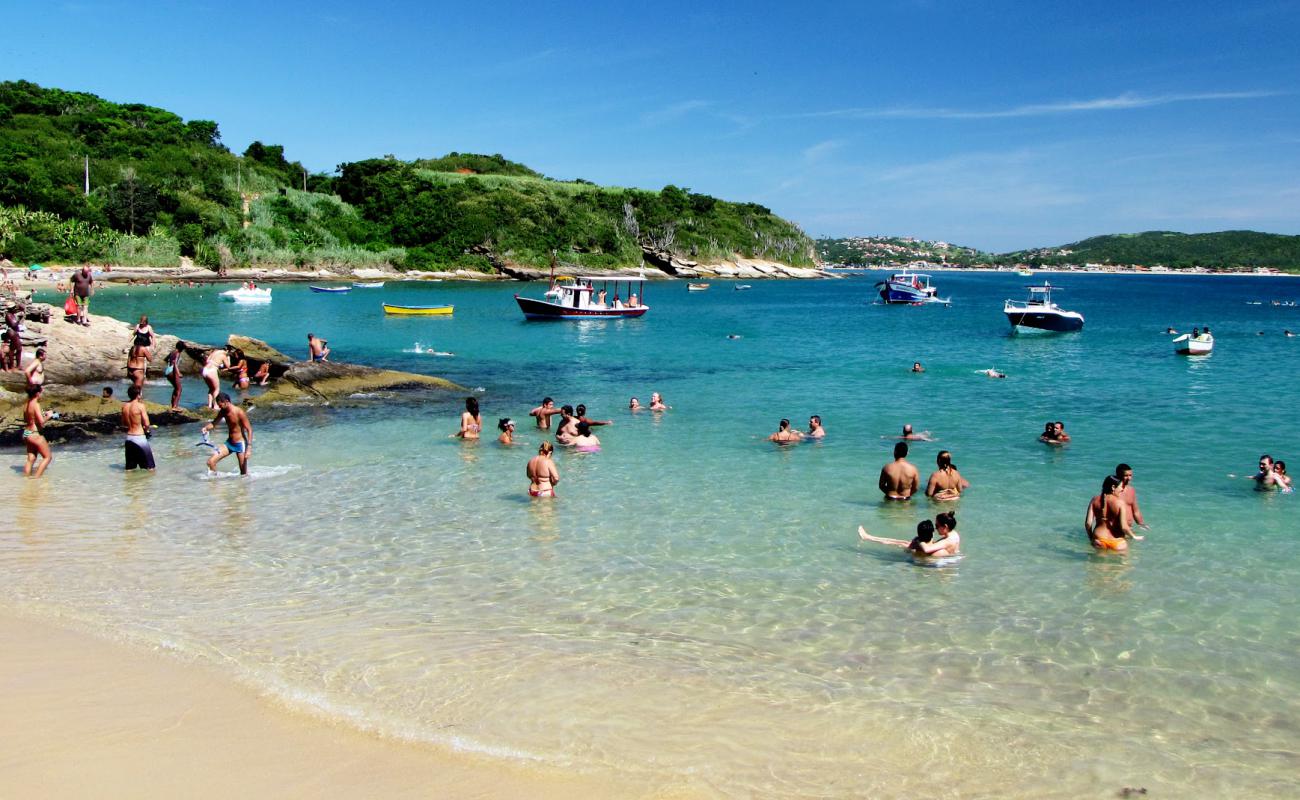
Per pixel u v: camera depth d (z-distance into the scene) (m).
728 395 27.72
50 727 6.87
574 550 12.16
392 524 13.39
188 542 12.36
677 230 158.75
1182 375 33.06
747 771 6.50
